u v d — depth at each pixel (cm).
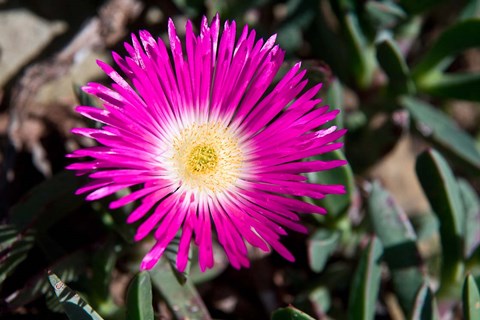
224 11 20
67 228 19
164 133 17
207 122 17
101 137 15
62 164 20
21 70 20
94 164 15
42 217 17
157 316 17
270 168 16
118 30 20
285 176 16
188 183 17
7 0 20
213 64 17
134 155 16
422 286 17
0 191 19
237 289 20
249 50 17
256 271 20
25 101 19
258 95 17
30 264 18
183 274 16
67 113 20
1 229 17
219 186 17
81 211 19
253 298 20
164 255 17
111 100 16
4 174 19
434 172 18
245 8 20
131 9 20
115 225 17
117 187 15
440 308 19
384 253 18
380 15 20
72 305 15
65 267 17
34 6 20
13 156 19
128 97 16
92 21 20
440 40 20
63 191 17
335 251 20
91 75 20
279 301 20
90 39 20
